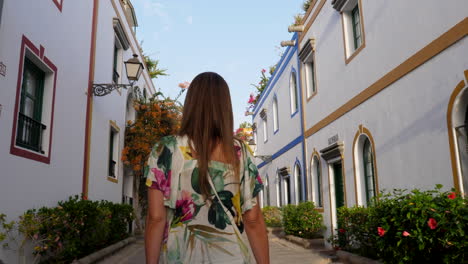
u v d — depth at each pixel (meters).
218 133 1.58
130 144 13.98
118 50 13.89
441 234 4.50
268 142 19.47
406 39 6.71
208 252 1.43
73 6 8.53
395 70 7.05
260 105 21.89
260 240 1.62
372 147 7.97
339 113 9.79
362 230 7.04
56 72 7.48
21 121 6.36
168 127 14.73
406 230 4.93
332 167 10.59
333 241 9.00
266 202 19.75
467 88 5.23
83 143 9.25
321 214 11.21
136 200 15.33
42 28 6.84
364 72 8.38
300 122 13.45
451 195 4.55
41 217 6.11
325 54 10.89
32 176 6.45
